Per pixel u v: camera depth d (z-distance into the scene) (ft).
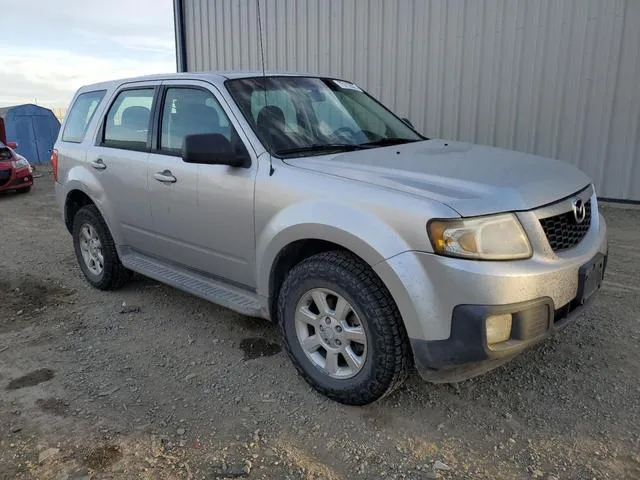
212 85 12.63
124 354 12.66
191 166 12.50
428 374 9.05
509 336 8.70
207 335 13.52
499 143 27.71
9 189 36.83
